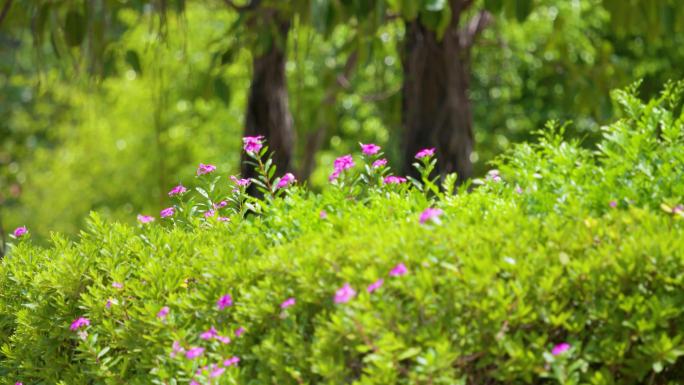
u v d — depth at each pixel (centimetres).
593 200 510
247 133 1171
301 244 493
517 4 1066
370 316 419
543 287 423
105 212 2170
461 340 423
